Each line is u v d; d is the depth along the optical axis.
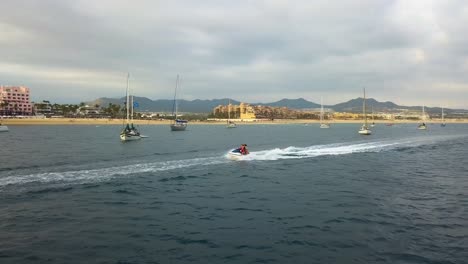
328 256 14.77
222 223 19.20
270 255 14.88
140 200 24.23
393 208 22.12
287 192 27.19
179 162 42.44
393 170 37.94
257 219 19.97
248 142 80.00
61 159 44.41
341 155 51.38
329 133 134.38
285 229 18.17
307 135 116.94
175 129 152.00
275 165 41.34
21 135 111.12
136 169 36.56
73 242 16.22
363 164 42.53
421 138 92.94
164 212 21.36
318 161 44.91
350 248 15.61
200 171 36.59
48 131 142.62
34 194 25.11
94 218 19.94
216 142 80.69
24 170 34.81
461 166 41.09
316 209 22.06
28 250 15.23
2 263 13.91
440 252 15.09
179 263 14.05
